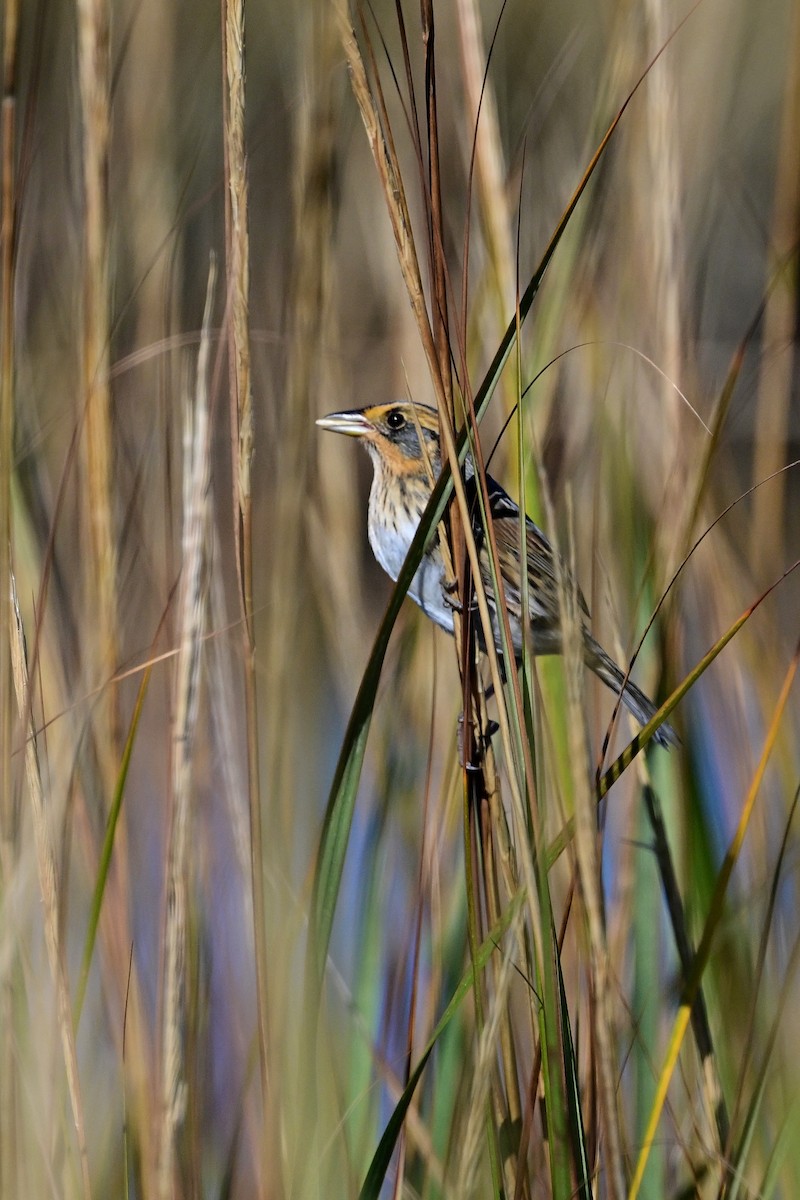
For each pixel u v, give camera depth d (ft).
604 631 24.84
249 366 16.99
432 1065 21.86
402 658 25.50
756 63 48.78
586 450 25.21
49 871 17.12
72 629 23.72
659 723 17.75
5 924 17.25
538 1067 17.17
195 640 14.32
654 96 22.80
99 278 20.08
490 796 18.02
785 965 22.36
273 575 24.07
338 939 25.04
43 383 25.12
